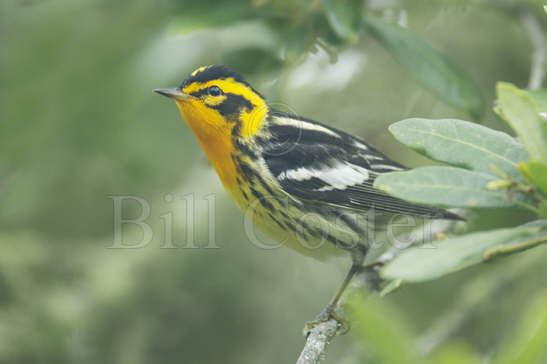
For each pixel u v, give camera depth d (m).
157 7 11.03
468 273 12.16
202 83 9.78
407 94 13.45
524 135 4.67
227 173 10.09
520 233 4.59
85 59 11.27
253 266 12.78
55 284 12.70
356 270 9.91
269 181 9.89
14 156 11.66
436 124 5.62
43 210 12.78
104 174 12.43
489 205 4.94
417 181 5.02
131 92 10.75
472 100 9.52
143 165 11.32
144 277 12.77
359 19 8.97
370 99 13.52
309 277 12.83
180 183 12.40
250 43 9.68
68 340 12.51
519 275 11.17
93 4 11.50
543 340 3.29
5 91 11.50
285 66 9.88
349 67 13.41
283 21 9.68
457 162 5.46
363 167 10.18
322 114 13.48
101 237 12.99
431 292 12.16
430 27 13.30
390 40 9.63
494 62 13.19
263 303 12.77
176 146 11.29
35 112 11.44
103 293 12.52
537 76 10.37
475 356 3.42
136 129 11.15
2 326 12.08
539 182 4.73
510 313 10.98
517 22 11.91
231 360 12.77
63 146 11.55
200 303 12.82
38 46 11.45
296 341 12.61
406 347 3.33
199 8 9.62
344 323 9.38
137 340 12.62
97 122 11.23
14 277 12.50
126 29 11.15
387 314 3.41
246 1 9.65
